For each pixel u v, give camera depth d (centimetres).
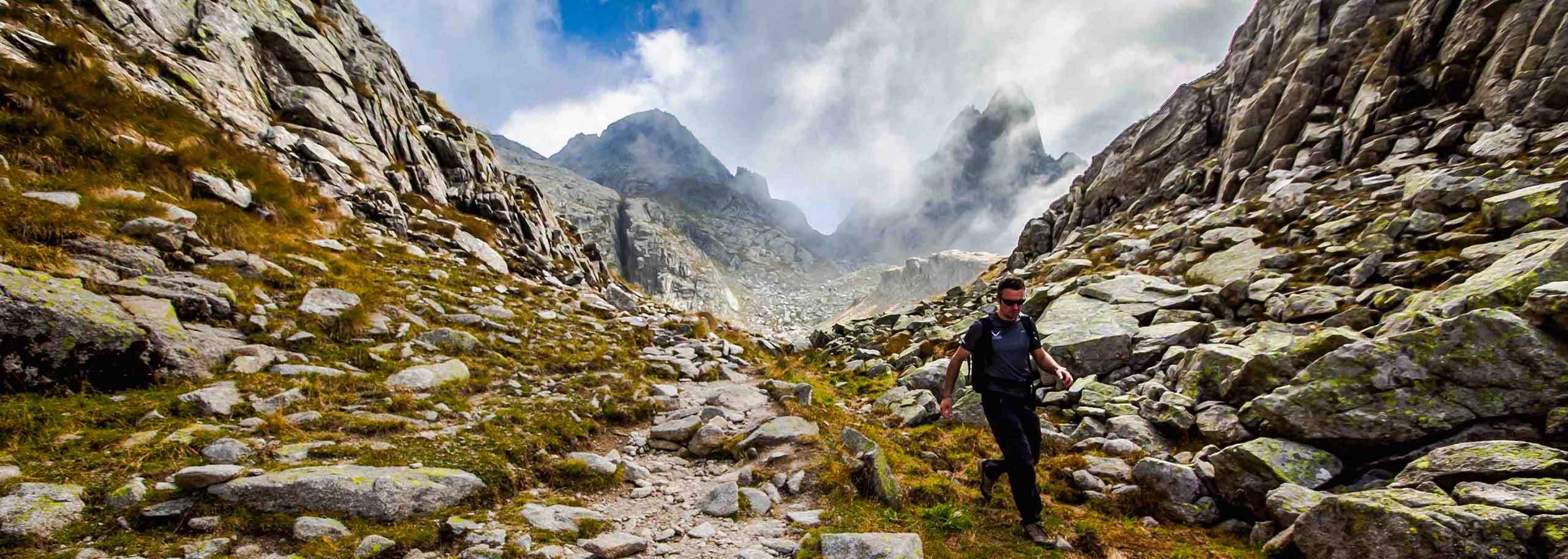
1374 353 642
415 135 3206
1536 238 1030
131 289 802
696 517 609
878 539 520
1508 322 580
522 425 782
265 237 1312
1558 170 1442
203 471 478
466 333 1139
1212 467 667
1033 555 541
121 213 1009
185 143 1534
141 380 677
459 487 559
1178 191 3725
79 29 1791
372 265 1522
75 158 1186
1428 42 2686
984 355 621
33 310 613
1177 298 1442
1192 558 542
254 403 680
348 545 443
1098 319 1355
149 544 411
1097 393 1023
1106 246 2906
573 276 2689
